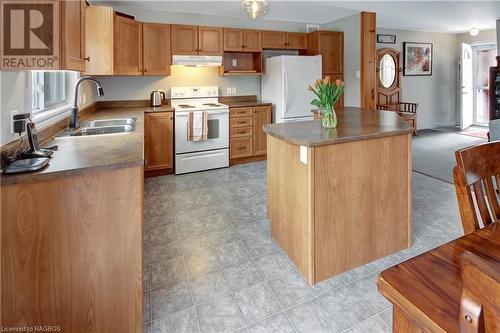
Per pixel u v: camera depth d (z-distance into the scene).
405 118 6.43
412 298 0.74
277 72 4.89
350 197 2.03
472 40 7.47
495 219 1.18
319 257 1.97
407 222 2.30
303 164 1.94
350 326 1.62
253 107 4.87
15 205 1.28
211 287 1.96
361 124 2.39
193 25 4.55
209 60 4.64
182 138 4.38
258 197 3.54
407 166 2.24
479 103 7.78
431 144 6.06
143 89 4.71
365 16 4.89
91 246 1.42
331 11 4.86
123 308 1.51
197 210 3.19
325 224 1.96
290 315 1.71
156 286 1.96
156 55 4.32
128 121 3.21
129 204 1.47
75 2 1.70
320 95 2.28
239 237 2.61
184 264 2.21
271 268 2.15
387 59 6.89
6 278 1.30
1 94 1.47
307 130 2.19
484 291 0.46
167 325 1.64
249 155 4.96
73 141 2.00
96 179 1.40
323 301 1.81
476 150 1.17
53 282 1.38
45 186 1.32
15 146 1.58
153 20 4.54
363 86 5.00
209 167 4.62
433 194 3.49
